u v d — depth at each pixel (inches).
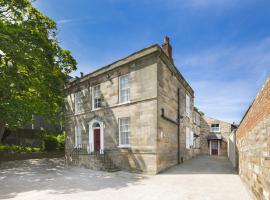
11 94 703.7
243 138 418.3
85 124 820.6
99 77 776.9
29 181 477.4
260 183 259.6
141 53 636.1
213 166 678.5
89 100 811.4
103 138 722.8
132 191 372.2
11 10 687.7
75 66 864.9
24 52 636.1
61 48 813.9
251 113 319.3
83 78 844.6
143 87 624.7
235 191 363.9
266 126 226.2
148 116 598.5
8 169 706.2
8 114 665.6
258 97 267.3
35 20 731.4
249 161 339.3
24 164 846.5
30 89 790.5
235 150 629.9
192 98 1066.7
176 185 417.7
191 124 1010.7
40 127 1272.1
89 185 426.6
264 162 237.5
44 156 1077.1
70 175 560.1
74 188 399.9
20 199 324.8
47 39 735.7
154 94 592.7
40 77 754.8
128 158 629.6
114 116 697.0
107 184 436.1
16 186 423.8
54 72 814.5
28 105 735.7
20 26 657.0
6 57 658.2
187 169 620.7
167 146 649.0
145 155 588.7
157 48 597.6
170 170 607.2
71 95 925.8
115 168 645.3
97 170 642.8
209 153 1354.6
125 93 684.7
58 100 890.7
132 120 640.4
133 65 661.9
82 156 724.0
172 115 715.4
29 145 1226.0
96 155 674.2
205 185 412.5
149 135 588.7
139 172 593.0
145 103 611.5
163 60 645.3
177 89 791.1
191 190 374.9
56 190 384.5
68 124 929.5
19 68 716.7
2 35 543.5
